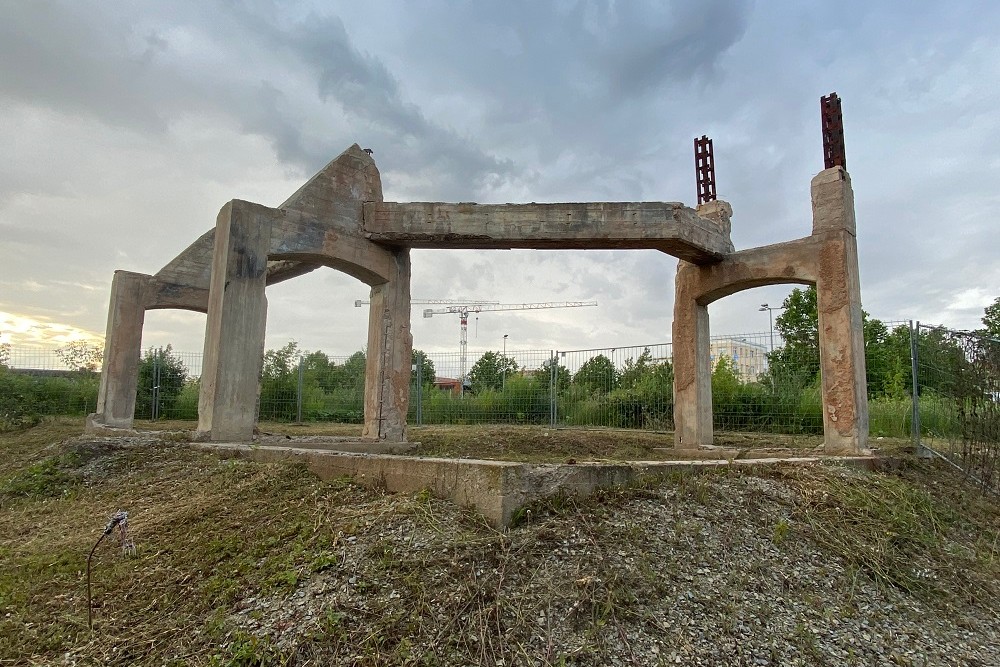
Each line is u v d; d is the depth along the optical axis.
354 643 3.45
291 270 12.88
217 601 4.03
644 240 9.62
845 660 3.85
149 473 7.40
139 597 4.27
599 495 5.00
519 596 3.79
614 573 4.06
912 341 9.70
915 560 5.46
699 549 4.62
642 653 3.53
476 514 4.67
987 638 4.54
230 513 5.45
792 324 20.94
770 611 4.14
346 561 4.15
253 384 8.80
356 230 10.22
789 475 6.42
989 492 7.82
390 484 5.46
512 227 9.87
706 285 11.03
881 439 10.36
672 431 13.83
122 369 13.48
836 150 9.66
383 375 10.56
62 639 3.84
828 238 9.43
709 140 12.04
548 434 12.23
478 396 17.27
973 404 8.60
